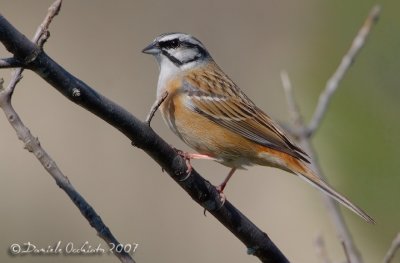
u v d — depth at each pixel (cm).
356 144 1302
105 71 1605
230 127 827
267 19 1688
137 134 587
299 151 800
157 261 1432
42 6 1666
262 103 1606
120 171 1494
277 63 1634
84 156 1502
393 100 1285
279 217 1494
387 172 1274
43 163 529
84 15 1655
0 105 528
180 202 1480
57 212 1400
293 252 1455
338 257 1412
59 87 542
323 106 802
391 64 1285
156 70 1605
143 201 1485
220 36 1672
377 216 1261
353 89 1316
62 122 1525
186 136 847
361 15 1566
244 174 1534
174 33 875
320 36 1625
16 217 1389
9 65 521
